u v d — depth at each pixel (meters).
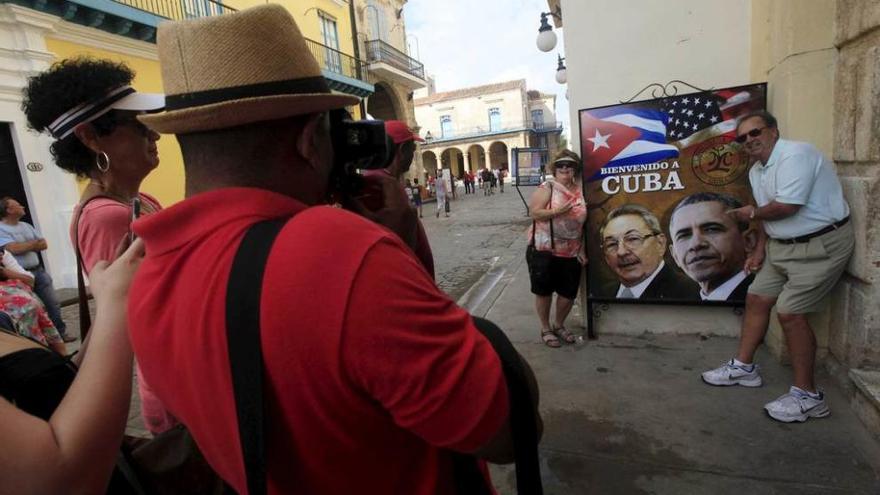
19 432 0.69
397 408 0.63
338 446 0.67
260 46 0.70
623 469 2.35
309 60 0.77
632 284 3.69
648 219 3.60
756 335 2.88
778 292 2.73
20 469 0.68
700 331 3.71
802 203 2.38
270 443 0.67
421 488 0.77
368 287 0.61
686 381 3.09
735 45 3.40
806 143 2.46
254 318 0.63
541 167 11.10
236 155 0.74
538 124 55.47
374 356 0.61
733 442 2.46
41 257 7.98
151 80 10.34
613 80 3.70
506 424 0.68
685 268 3.54
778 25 2.93
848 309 2.64
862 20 2.33
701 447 2.45
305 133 0.78
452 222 14.95
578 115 3.71
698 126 3.38
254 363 0.63
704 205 3.44
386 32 22.33
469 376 0.64
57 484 0.70
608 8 3.63
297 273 0.63
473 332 0.69
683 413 2.75
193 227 0.74
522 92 47.19
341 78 16.59
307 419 0.65
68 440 0.72
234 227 0.71
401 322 0.62
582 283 4.03
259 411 0.64
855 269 2.47
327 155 0.86
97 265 0.96
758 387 2.92
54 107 1.31
